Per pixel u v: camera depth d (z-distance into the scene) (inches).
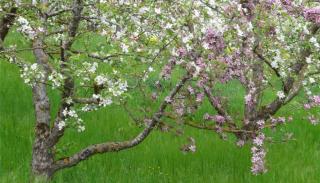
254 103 293.4
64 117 230.1
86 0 233.9
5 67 441.7
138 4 220.1
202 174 272.7
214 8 222.5
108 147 242.5
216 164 284.2
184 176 266.5
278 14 249.8
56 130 233.6
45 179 236.2
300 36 256.7
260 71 275.9
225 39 214.2
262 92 291.3
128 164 277.9
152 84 388.5
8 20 314.3
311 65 257.4
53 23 273.4
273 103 295.0
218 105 288.0
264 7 243.4
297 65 276.5
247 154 293.3
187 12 211.6
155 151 296.7
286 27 248.5
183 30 215.5
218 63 214.2
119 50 213.9
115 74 205.2
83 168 266.4
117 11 219.1
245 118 296.7
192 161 284.4
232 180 262.4
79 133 311.6
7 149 274.1
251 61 250.2
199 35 212.7
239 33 216.7
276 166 282.4
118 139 317.4
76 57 195.3
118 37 214.8
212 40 214.8
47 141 235.5
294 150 312.7
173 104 248.1
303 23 257.9
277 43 245.3
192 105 259.9
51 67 219.1
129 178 256.5
